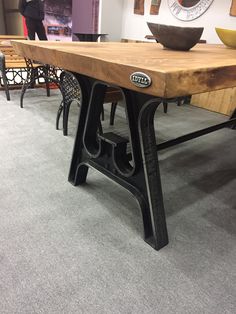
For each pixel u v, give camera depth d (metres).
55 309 0.88
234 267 1.10
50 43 1.41
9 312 0.86
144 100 1.00
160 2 3.76
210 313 0.91
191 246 1.20
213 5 3.17
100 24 4.28
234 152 2.25
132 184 1.22
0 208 1.33
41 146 2.02
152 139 1.09
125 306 0.91
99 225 1.27
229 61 1.05
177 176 1.80
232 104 3.14
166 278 1.02
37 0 3.81
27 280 0.97
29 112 2.73
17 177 1.60
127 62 0.85
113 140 1.23
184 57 1.10
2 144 1.99
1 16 6.80
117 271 1.04
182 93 0.76
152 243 1.17
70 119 2.60
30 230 1.21
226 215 1.44
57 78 2.71
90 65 0.96
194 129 2.67
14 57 3.36
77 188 1.55
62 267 1.04
